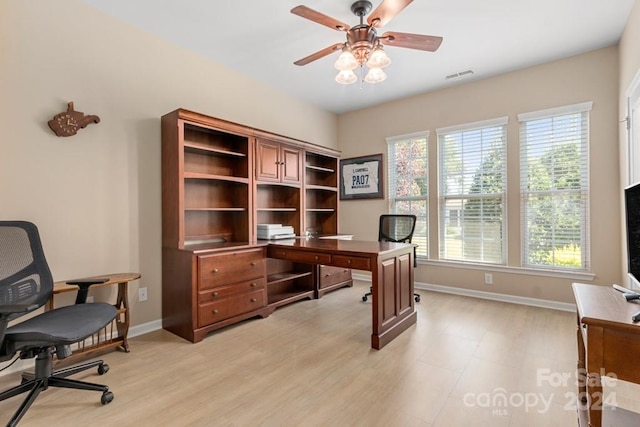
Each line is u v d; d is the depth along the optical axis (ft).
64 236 7.72
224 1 7.95
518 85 11.78
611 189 10.11
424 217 14.30
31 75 7.22
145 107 9.25
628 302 4.35
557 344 8.16
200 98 10.70
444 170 13.69
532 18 8.61
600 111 10.27
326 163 15.52
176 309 8.98
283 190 13.65
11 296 5.84
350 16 8.54
